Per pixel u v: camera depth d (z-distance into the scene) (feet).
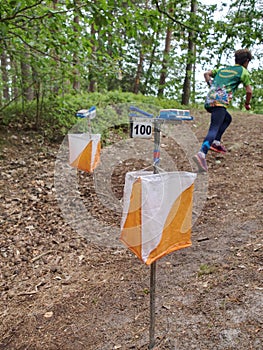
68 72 18.06
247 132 20.71
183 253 8.89
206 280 7.40
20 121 22.18
